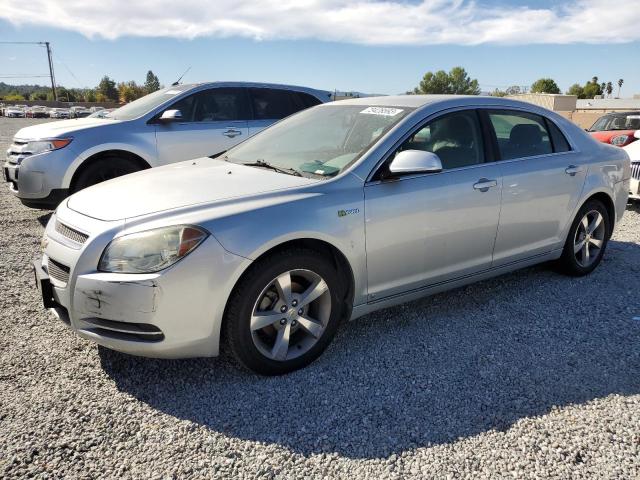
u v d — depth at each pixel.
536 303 4.15
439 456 2.41
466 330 3.68
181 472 2.29
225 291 2.78
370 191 3.27
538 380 3.04
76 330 2.84
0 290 4.24
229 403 2.80
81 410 2.70
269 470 2.32
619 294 4.35
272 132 4.34
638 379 3.06
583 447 2.47
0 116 60.91
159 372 3.08
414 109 3.68
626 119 13.53
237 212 2.87
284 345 3.05
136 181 3.44
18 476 2.23
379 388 2.95
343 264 3.25
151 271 2.66
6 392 2.83
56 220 3.15
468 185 3.67
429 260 3.58
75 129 6.39
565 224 4.43
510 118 4.15
